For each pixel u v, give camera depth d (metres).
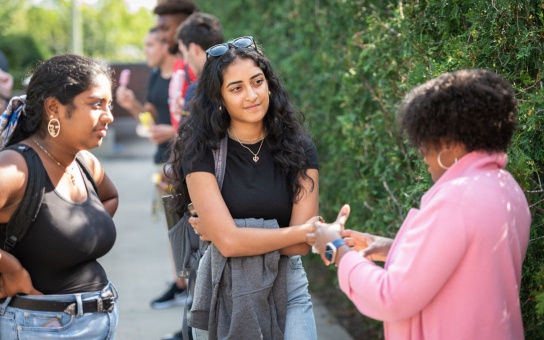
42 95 2.69
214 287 2.84
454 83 2.13
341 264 2.32
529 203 2.82
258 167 2.92
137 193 10.70
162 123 5.94
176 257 3.26
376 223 4.22
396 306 2.10
